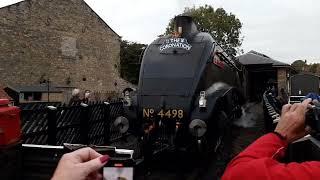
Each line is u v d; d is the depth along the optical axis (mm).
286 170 1874
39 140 8508
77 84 40844
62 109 9414
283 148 2123
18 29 36062
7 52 35281
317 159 2861
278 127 2219
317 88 21062
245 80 22094
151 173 8547
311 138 3146
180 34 10547
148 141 9141
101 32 43625
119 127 9555
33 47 37219
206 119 9156
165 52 10367
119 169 1994
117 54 45531
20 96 33062
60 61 39406
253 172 1891
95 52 42906
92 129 10977
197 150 9398
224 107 10703
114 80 45031
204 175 8438
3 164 4125
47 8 38250
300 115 2209
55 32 38969
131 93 10273
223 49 12711
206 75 10031
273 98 14188
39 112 8500
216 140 9883
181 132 9336
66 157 1612
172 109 9422
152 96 9711
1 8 34875
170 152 10008
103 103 11570
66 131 9641
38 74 37500
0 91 9859
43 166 3734
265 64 31578
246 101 23391
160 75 10000
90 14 42375
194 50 10273
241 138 13062
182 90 9625
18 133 4867
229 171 1996
